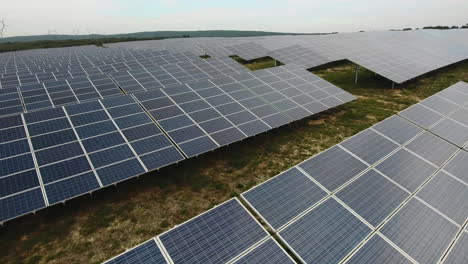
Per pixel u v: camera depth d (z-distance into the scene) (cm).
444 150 1271
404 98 2728
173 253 823
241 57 4944
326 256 827
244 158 1722
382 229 896
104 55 5497
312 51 4369
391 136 1349
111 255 1105
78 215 1278
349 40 5103
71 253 1109
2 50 8962
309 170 1123
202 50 6053
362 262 807
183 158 1483
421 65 3428
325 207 973
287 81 2520
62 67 4384
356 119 2261
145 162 1413
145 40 10862
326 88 2458
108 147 1456
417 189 1050
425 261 800
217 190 1455
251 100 2119
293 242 866
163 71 3469
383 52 3825
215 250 838
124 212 1305
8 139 1402
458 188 1059
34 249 1118
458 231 891
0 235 1164
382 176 1106
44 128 1514
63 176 1260
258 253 834
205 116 1838
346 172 1122
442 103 1689
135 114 1750
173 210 1326
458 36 6012
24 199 1139
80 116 1655
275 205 980
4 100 2336
